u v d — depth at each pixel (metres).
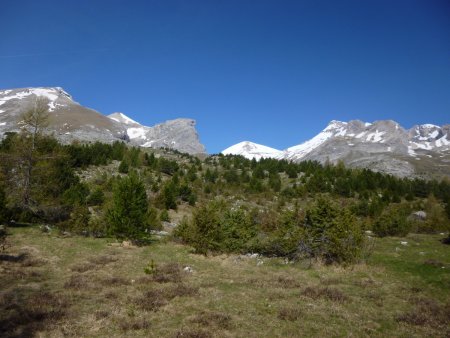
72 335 10.65
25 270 17.98
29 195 35.56
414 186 84.81
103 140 160.50
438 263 21.77
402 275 19.78
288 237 25.06
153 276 17.98
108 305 13.38
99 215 37.31
